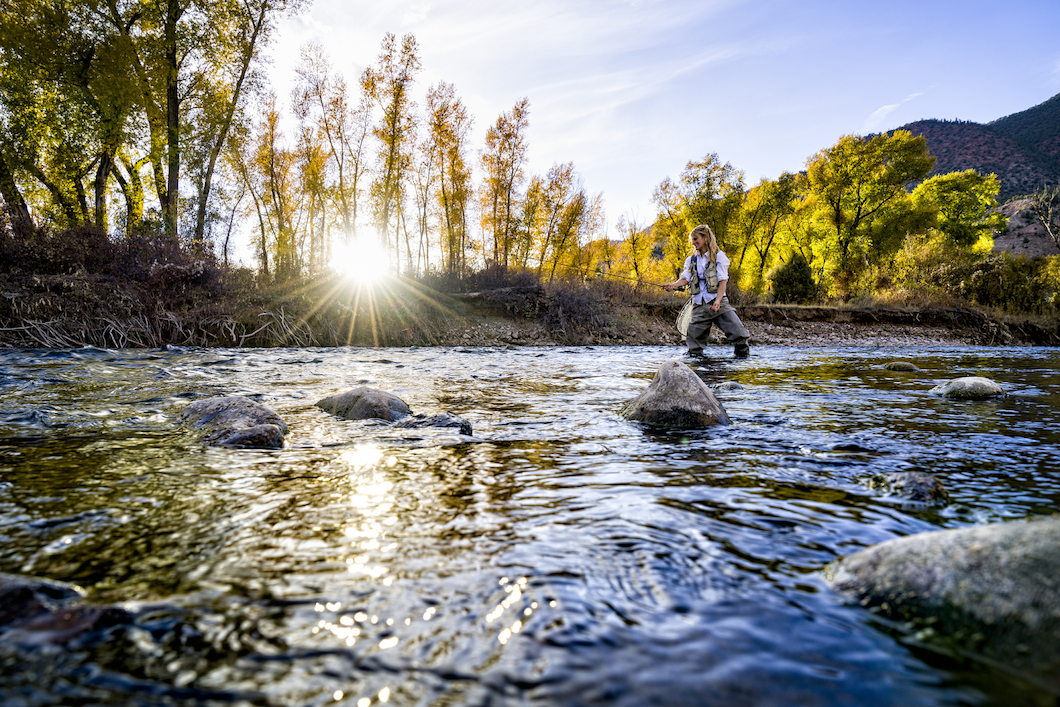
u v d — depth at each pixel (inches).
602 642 38.4
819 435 112.4
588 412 141.8
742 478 80.8
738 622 41.2
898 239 1478.8
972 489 75.4
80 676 33.6
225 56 673.6
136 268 434.6
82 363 239.6
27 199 584.7
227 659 35.8
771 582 47.9
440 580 47.7
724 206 1285.7
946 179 1979.6
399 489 75.0
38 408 131.5
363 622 40.7
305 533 58.9
